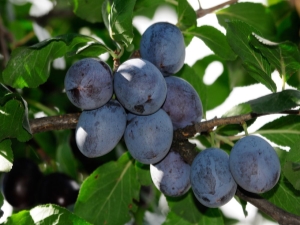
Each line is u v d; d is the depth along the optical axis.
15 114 0.54
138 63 0.50
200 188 0.50
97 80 0.49
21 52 0.56
